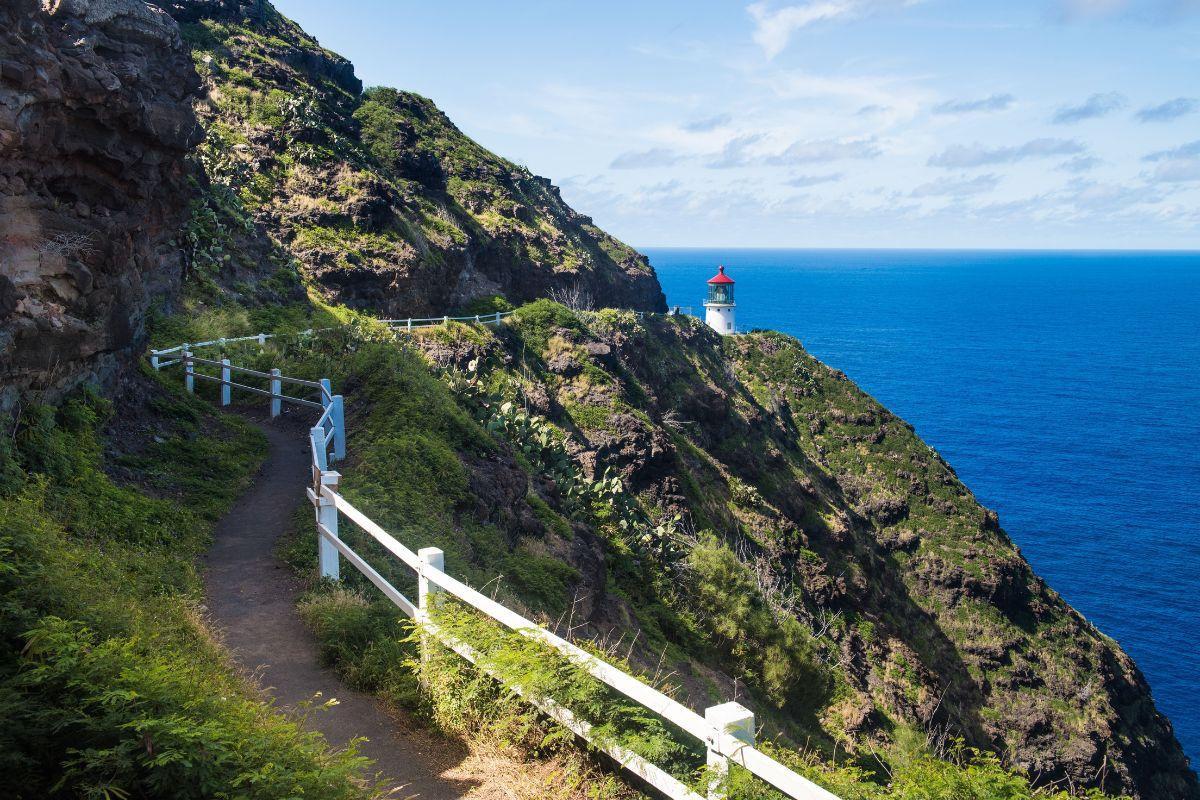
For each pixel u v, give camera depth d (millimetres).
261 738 5324
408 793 6148
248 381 21781
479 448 21047
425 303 44375
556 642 6520
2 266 11125
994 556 59781
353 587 10781
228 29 53969
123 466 13383
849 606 45219
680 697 18406
